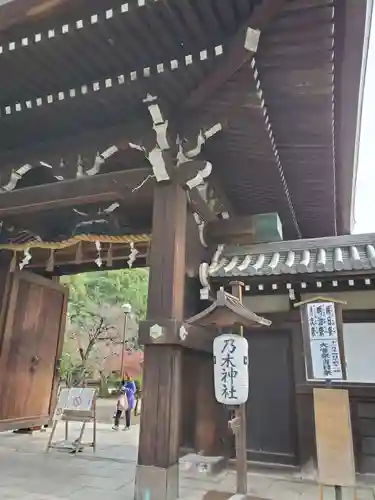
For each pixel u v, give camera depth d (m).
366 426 5.15
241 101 4.58
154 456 4.08
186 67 4.31
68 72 4.68
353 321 5.50
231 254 6.37
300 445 5.32
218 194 6.57
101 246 7.93
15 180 5.84
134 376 24.27
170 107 4.89
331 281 5.48
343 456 3.70
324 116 4.90
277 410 5.57
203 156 5.65
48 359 8.80
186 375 5.59
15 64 4.59
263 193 6.80
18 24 4.14
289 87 4.50
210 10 3.76
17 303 7.95
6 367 7.60
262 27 3.76
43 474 5.13
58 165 5.59
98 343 23.31
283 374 5.66
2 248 7.40
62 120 5.29
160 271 4.65
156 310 4.52
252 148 5.48
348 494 4.46
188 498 4.19
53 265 8.05
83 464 5.77
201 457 5.41
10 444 7.15
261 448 5.51
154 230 4.83
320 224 8.19
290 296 5.69
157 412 4.20
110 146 5.27
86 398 7.15
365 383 5.26
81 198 5.37
